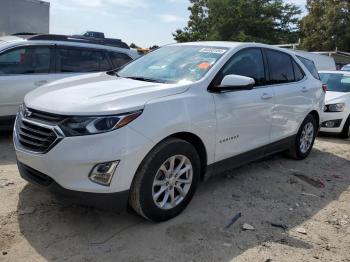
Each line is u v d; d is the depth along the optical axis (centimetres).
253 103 488
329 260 351
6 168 525
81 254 332
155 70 476
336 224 425
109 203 349
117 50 808
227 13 4538
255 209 443
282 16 4591
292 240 381
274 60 565
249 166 595
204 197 463
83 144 334
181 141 389
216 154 442
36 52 697
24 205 411
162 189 385
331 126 879
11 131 738
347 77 984
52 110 352
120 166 343
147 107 364
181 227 386
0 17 1212
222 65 458
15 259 321
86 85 416
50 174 345
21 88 671
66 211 403
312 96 642
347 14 3994
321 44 4166
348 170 631
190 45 520
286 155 661
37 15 1310
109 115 342
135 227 380
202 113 411
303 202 476
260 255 350
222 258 341
